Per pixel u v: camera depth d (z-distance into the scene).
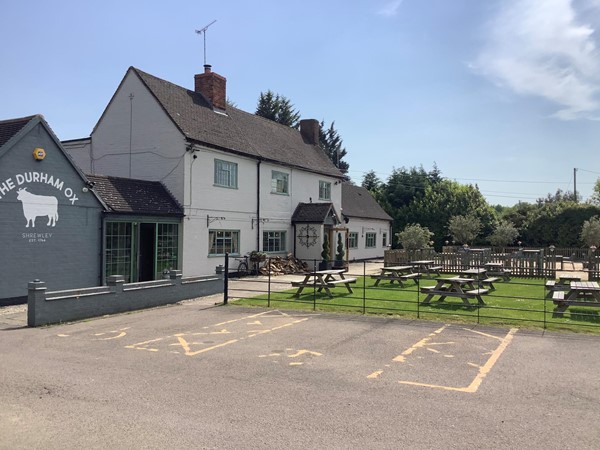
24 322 11.91
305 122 35.31
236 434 5.22
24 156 14.67
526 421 5.60
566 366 7.88
